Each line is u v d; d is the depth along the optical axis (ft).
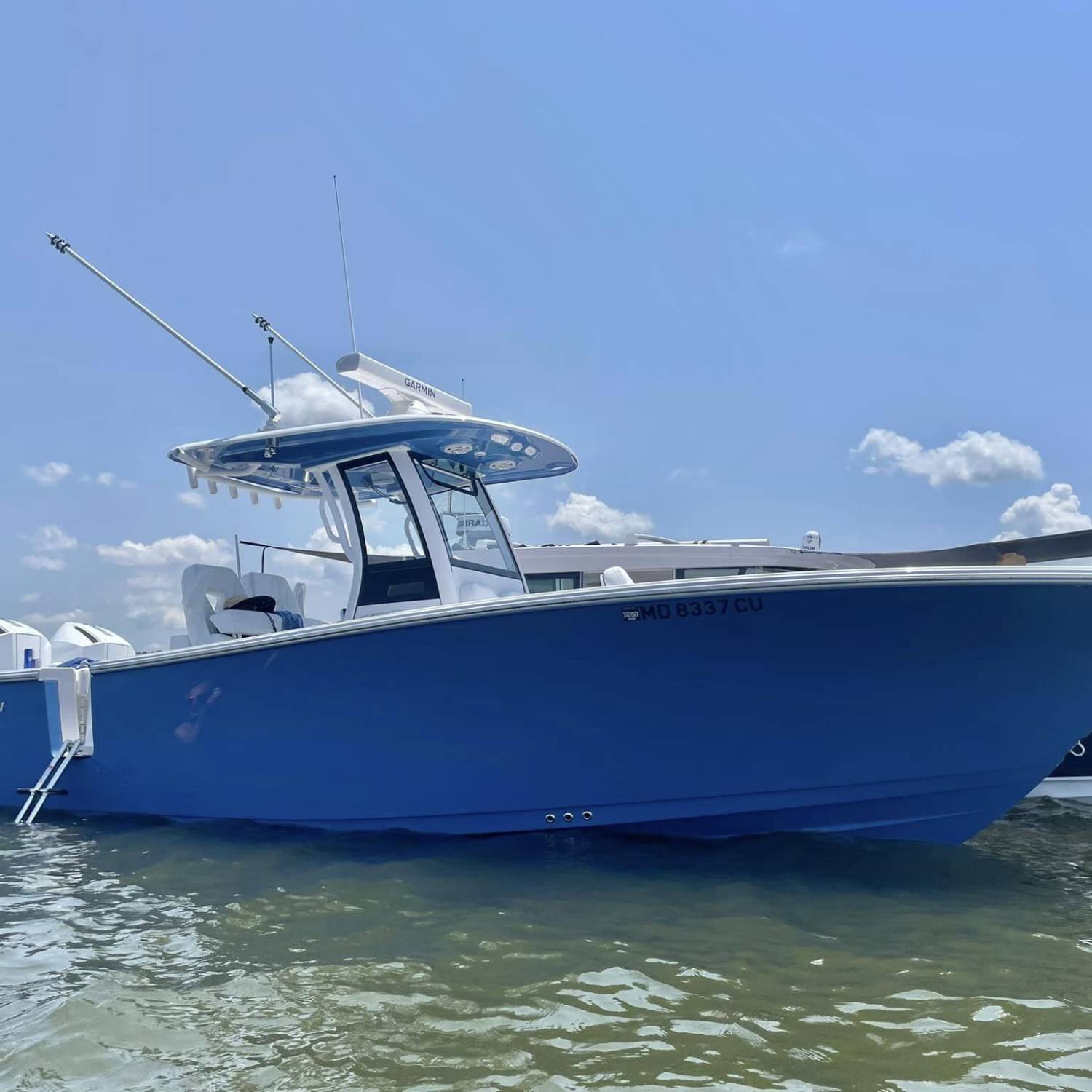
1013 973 11.33
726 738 16.56
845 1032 9.75
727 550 32.68
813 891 14.76
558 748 17.03
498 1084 8.73
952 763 16.31
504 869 15.96
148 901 14.74
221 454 21.50
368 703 17.72
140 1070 9.06
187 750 19.70
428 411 23.50
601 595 15.85
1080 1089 8.59
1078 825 20.67
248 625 21.58
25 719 21.83
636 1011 10.25
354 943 12.49
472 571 21.61
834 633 15.43
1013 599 14.76
